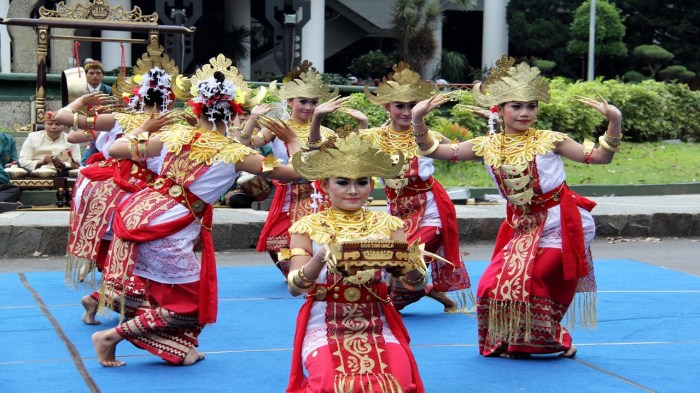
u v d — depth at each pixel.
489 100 7.28
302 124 9.54
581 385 6.64
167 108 8.06
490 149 7.27
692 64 36.19
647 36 36.16
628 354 7.53
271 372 6.91
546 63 33.94
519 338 7.26
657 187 19.00
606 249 13.73
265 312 9.02
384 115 19.94
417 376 5.57
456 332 8.27
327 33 36.78
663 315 9.02
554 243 7.12
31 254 12.22
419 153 7.56
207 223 6.91
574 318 7.63
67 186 14.37
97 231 8.18
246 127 7.18
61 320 8.52
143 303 7.60
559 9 35.91
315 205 8.29
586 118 22.59
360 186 5.70
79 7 15.48
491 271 7.30
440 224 8.72
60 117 8.01
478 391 6.48
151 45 8.83
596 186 18.53
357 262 5.31
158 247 6.75
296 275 5.50
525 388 6.56
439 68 33.78
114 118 8.06
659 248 13.86
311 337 5.62
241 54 32.38
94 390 6.41
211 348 7.61
